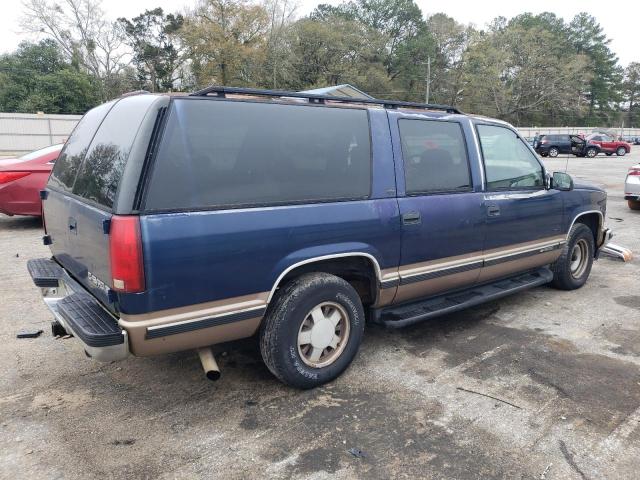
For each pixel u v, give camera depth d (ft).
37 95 144.36
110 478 8.70
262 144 10.36
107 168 9.80
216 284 9.68
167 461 9.14
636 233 30.50
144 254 8.80
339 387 11.78
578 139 119.34
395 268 12.51
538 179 16.46
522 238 15.80
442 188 13.43
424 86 243.81
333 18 208.54
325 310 11.61
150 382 11.94
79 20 172.04
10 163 28.63
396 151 12.50
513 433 10.05
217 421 10.38
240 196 9.95
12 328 14.96
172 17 186.91
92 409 10.79
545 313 16.84
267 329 10.85
